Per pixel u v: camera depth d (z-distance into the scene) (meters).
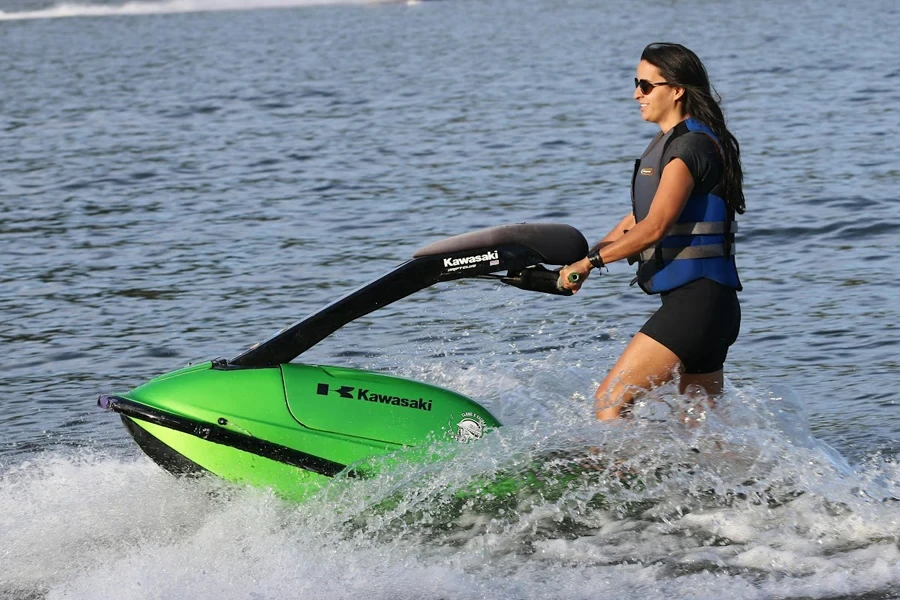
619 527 15.98
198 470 16.08
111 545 16.06
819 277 32.88
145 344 28.66
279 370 16.39
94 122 75.69
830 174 48.22
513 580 14.72
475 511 16.33
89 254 39.22
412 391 16.83
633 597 14.17
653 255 17.14
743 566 14.90
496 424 17.22
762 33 130.25
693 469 16.77
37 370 26.73
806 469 17.11
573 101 77.88
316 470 16.08
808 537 15.57
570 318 29.23
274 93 89.31
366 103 81.69
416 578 14.84
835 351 26.09
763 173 49.22
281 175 54.16
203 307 32.06
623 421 17.12
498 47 126.31
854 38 118.19
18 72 112.44
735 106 72.00
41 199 49.88
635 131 63.09
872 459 19.20
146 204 48.19
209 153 61.44
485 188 48.81
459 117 72.44
